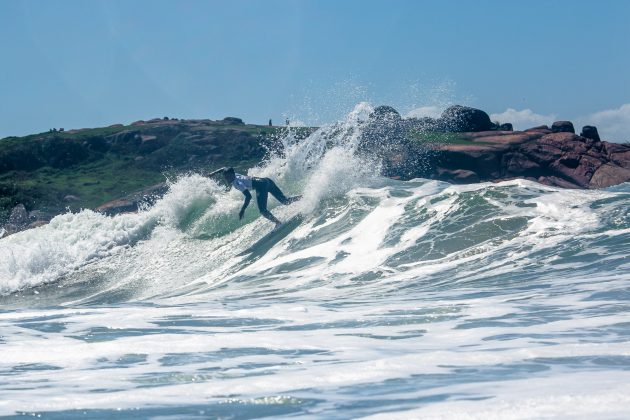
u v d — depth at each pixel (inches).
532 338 465.7
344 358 430.0
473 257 1012.5
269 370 396.5
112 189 4409.5
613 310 578.2
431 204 1237.7
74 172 4739.2
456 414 270.2
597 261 892.6
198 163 4726.9
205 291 1157.7
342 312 676.1
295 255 1221.7
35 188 4352.9
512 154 4005.9
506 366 368.5
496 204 1173.1
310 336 522.3
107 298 1312.7
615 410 257.9
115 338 557.0
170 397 331.0
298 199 1376.7
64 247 1585.9
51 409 311.9
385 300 789.9
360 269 1071.0
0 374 414.3
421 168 3582.7
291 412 293.6
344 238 1218.0
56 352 480.1
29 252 1551.4
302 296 933.8
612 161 4097.0
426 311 643.5
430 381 342.3
